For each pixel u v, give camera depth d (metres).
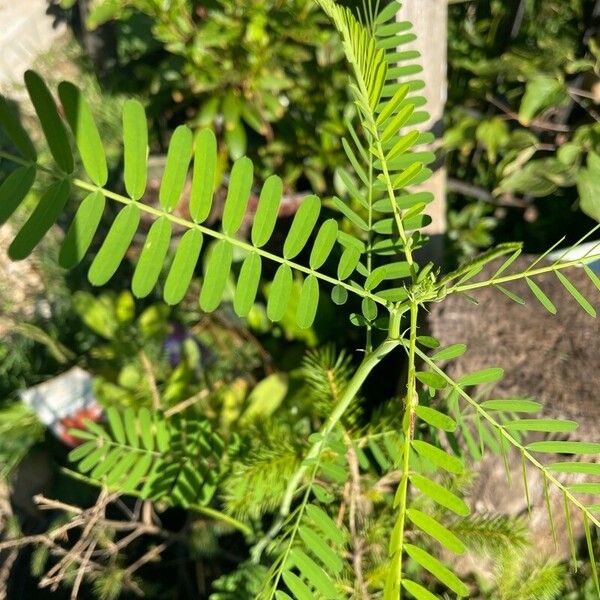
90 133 0.16
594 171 0.47
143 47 0.72
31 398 0.52
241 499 0.35
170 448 0.37
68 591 0.46
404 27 0.28
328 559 0.24
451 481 0.33
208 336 0.56
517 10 0.52
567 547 0.36
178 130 0.18
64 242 0.17
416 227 0.24
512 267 0.42
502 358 0.38
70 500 0.51
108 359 0.54
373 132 0.21
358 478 0.32
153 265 0.18
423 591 0.15
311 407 0.45
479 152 0.57
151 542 0.48
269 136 0.62
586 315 0.39
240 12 0.54
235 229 0.20
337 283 0.22
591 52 0.50
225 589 0.36
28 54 0.82
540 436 0.35
